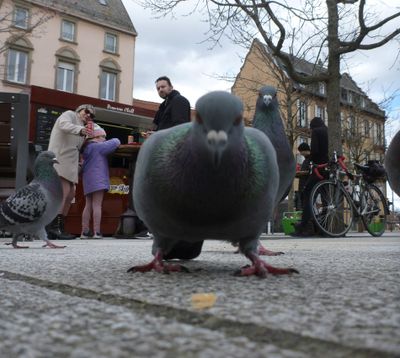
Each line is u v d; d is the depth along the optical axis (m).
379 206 9.65
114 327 1.12
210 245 5.80
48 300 1.51
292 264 2.77
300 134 19.66
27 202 4.87
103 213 9.81
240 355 0.88
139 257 3.40
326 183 8.63
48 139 9.61
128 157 9.17
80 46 32.81
